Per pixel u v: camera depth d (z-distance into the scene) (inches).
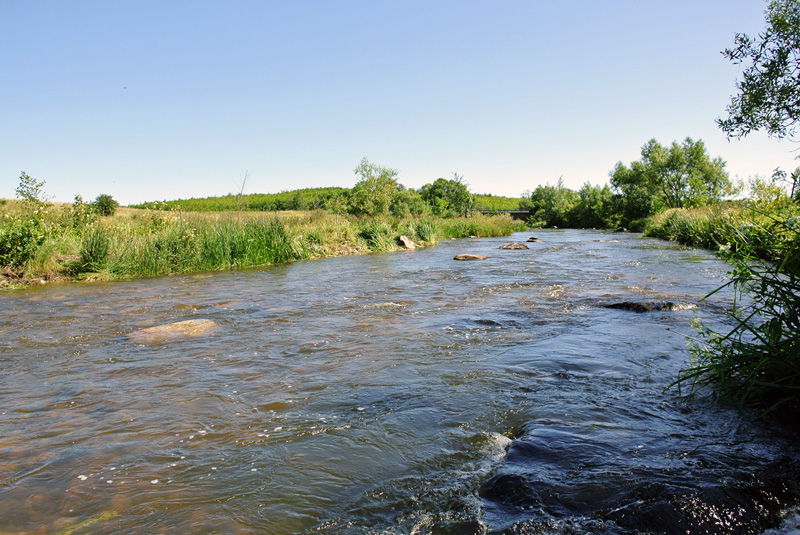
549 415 134.7
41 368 192.4
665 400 143.7
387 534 86.3
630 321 250.4
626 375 167.3
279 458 116.4
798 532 82.3
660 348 198.5
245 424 136.6
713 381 152.9
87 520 93.4
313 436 128.0
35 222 508.7
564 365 180.7
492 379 167.9
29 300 361.4
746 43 266.5
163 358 203.3
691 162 1756.9
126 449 123.0
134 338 236.1
